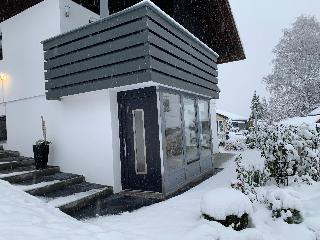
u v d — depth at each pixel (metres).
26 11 9.27
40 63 8.90
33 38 9.06
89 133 7.80
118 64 6.71
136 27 6.39
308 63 36.75
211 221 4.68
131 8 6.41
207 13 10.94
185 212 5.54
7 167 7.80
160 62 6.70
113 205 6.34
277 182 7.07
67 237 4.10
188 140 8.70
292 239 4.61
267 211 5.38
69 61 7.57
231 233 4.43
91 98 7.76
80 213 5.84
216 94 11.05
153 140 7.27
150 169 7.31
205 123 10.24
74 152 8.09
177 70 7.61
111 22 6.76
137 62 6.42
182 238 4.32
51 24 8.51
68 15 8.46
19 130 9.63
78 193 6.62
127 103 7.60
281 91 37.91
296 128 7.85
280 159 7.00
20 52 9.52
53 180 7.19
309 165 7.36
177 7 10.11
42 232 4.17
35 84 9.05
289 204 5.05
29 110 9.31
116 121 7.59
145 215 5.54
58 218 4.99
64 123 8.32
